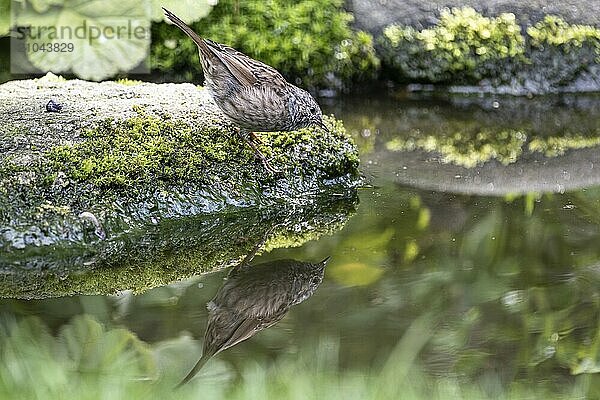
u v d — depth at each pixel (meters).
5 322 6.99
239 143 9.57
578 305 7.46
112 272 8.12
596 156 11.56
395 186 10.32
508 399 6.06
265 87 9.00
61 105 9.73
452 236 8.86
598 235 8.95
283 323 7.02
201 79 13.52
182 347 6.61
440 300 7.47
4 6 12.36
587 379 6.27
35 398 5.93
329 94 14.17
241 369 6.27
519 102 14.26
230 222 9.16
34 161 8.64
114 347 6.57
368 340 6.74
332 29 13.85
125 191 8.77
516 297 7.58
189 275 8.05
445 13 14.24
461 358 6.46
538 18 14.35
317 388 6.05
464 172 10.83
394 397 5.97
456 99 14.33
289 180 9.69
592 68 14.46
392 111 13.65
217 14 13.49
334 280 7.89
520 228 9.09
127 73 13.23
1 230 8.17
